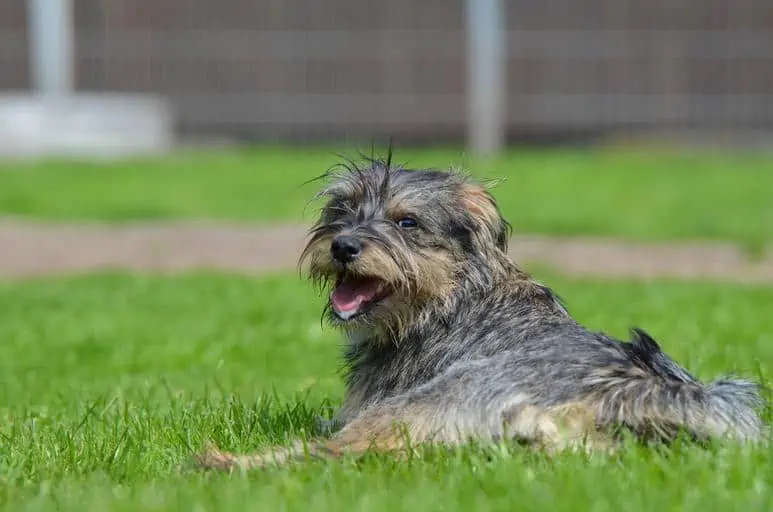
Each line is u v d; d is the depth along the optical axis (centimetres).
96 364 1155
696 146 3238
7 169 2755
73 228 2106
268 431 802
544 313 740
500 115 3216
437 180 799
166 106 3225
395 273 755
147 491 623
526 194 2439
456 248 775
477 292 764
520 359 686
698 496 577
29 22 3138
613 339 704
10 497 621
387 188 791
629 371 663
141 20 3206
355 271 757
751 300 1437
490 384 677
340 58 3234
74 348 1229
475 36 3141
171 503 593
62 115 3025
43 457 731
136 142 3088
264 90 3241
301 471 651
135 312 1430
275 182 2588
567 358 673
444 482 613
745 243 1975
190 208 2288
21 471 691
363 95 3241
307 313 1397
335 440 696
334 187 825
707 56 3234
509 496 585
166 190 2478
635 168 2838
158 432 786
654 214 2220
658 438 645
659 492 585
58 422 838
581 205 2312
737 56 3228
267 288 1571
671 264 1800
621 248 1938
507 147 3253
